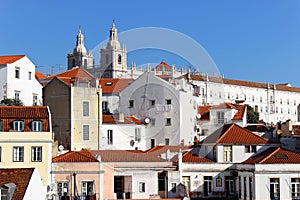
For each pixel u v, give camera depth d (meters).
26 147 58.25
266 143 65.75
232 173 64.06
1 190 39.69
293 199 60.69
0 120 58.94
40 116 59.84
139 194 58.72
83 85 75.38
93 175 57.78
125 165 58.75
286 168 60.88
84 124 73.12
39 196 44.25
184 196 58.75
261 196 60.03
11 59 88.88
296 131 73.62
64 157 58.53
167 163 60.50
